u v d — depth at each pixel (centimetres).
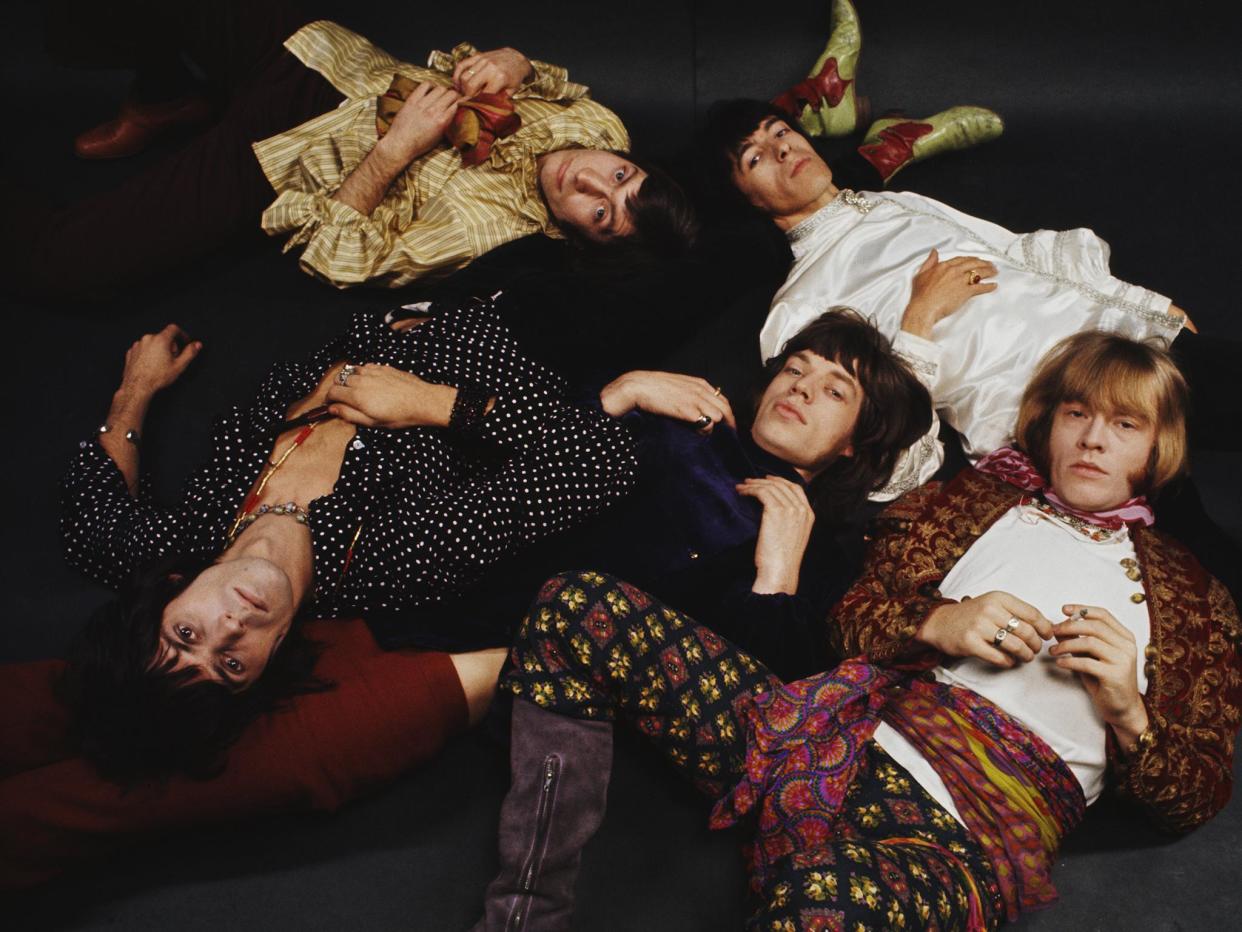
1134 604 190
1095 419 199
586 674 181
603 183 242
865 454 220
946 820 173
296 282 254
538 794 176
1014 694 184
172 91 265
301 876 193
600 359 229
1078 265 236
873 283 239
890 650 188
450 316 218
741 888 193
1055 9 303
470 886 193
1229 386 225
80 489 213
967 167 277
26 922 187
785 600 200
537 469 201
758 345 251
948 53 296
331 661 195
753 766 177
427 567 197
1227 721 186
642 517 209
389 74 254
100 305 249
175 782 181
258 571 182
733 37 296
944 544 201
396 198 251
